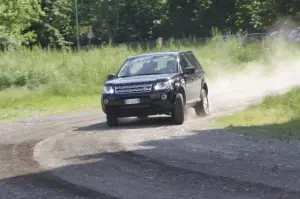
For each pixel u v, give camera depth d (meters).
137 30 168.50
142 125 29.95
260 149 20.61
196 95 31.97
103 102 29.75
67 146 23.47
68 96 50.97
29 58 62.50
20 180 17.22
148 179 16.52
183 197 14.42
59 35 136.88
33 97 50.47
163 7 168.00
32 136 27.81
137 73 30.80
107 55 63.69
